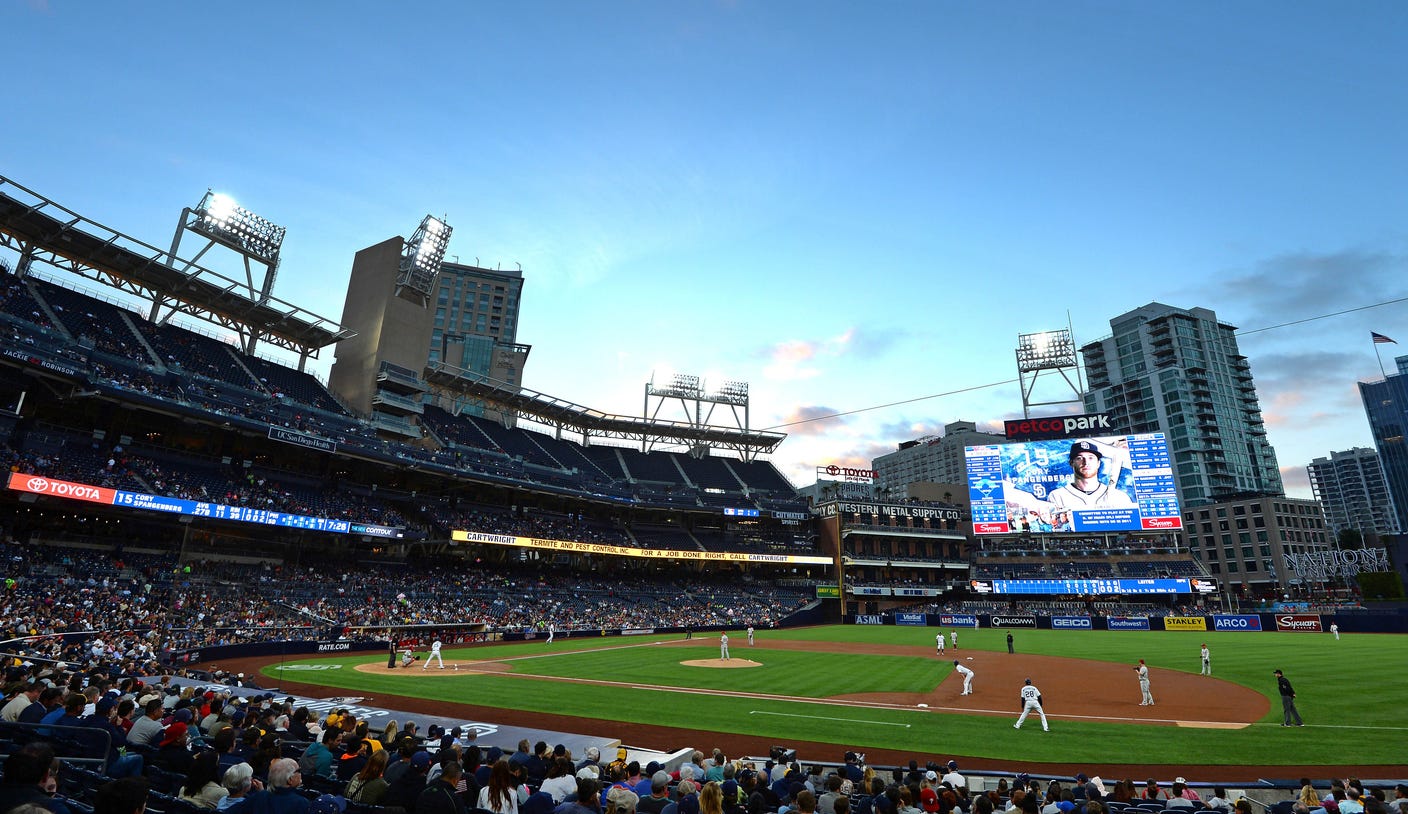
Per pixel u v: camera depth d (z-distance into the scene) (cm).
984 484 8456
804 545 9362
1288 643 5141
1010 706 2536
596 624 6519
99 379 4403
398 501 6356
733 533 9256
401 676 3216
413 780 804
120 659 2919
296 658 3981
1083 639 6041
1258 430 15800
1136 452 8012
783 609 8362
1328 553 9331
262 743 956
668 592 7900
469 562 6775
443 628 5316
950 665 3953
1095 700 2680
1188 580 7844
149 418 4950
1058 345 9594
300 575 5128
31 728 861
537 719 2231
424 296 7219
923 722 2233
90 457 4462
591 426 9094
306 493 5647
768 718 2289
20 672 1627
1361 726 2094
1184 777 1611
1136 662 4059
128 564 4400
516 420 8719
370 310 6850
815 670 3666
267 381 5947
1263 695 2706
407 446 6309
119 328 5169
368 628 4828
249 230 5959
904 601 9606
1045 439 8488
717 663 3988
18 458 3919
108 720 1002
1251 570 12062
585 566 7900
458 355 10156
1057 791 1143
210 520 4697
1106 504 7994
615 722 2202
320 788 935
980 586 8500
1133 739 1977
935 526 10138
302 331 6275
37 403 4478
